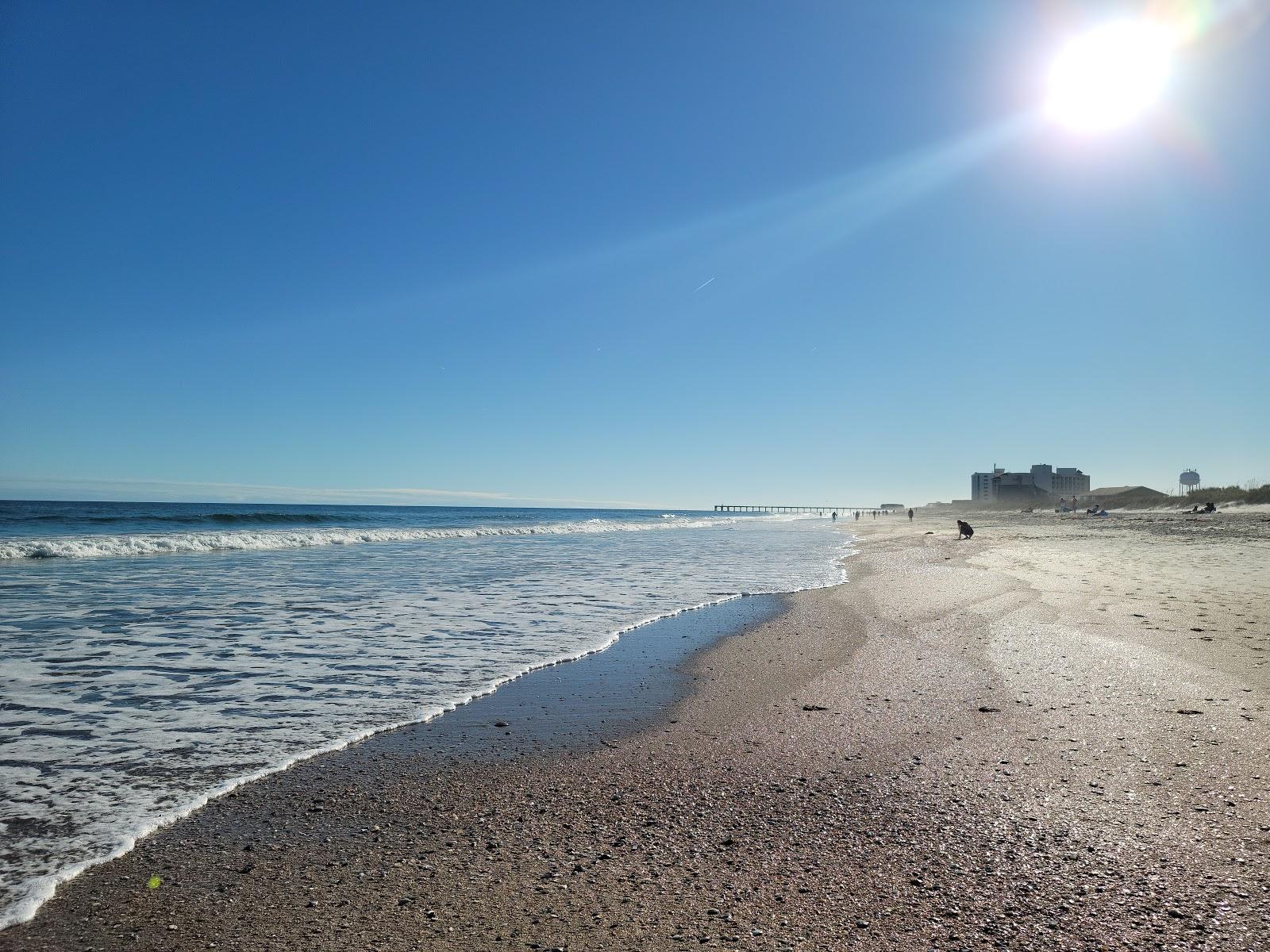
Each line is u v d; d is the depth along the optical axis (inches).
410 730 217.3
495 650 333.7
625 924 113.8
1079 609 412.8
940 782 172.1
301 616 418.0
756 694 258.1
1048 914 115.7
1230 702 229.8
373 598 499.8
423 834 147.6
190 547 970.7
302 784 174.1
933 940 109.0
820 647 341.7
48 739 202.7
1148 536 1116.5
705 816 155.6
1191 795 160.7
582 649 335.9
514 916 116.6
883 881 127.4
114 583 570.6
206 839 144.2
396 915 116.7
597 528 2140.7
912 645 337.7
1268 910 115.5
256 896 122.7
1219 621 366.6
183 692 255.1
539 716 232.2
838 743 202.4
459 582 608.1
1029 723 215.0
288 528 1680.6
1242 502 2058.3
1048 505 4365.2
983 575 617.3
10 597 487.8
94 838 143.6
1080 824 147.4
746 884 126.7
